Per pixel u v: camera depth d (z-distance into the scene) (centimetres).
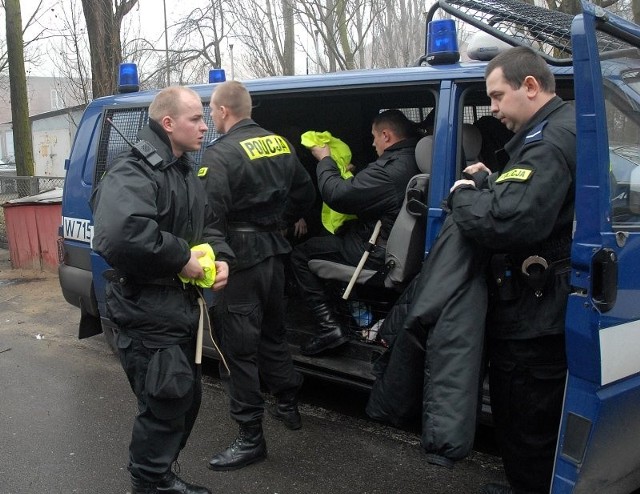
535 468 246
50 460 330
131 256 227
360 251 356
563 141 216
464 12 316
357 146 450
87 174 457
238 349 309
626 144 219
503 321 236
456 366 227
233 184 298
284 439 354
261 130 315
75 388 430
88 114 473
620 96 215
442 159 302
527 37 300
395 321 268
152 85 1111
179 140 251
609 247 202
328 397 417
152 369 244
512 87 227
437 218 302
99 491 301
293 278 452
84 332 479
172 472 279
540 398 236
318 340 372
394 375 249
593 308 202
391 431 365
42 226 776
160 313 244
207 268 250
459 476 314
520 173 214
